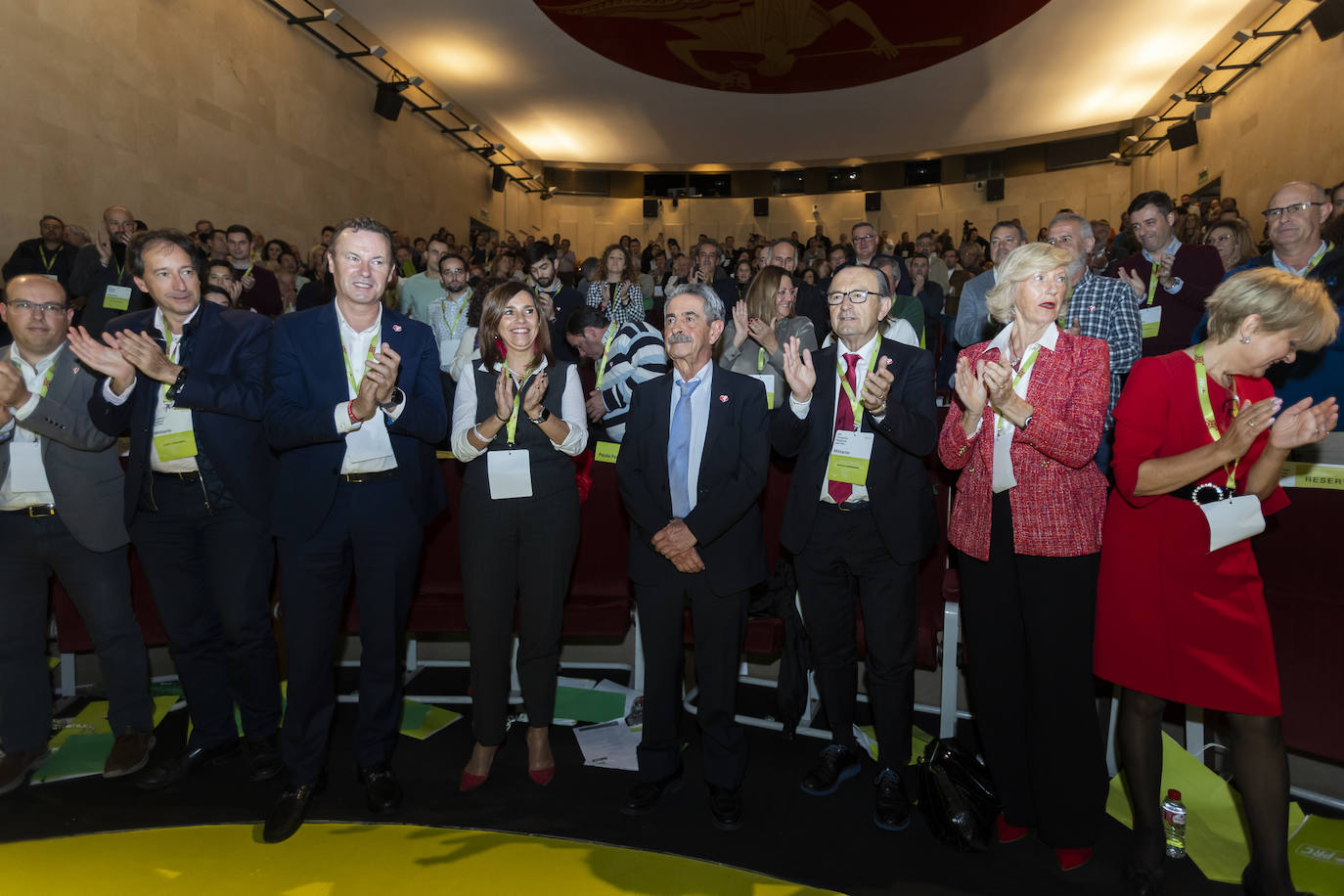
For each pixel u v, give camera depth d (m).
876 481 2.16
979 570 2.05
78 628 2.89
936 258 9.39
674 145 15.94
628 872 1.98
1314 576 2.15
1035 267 1.88
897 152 16.11
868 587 2.23
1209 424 1.76
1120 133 14.42
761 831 2.16
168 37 8.02
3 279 5.88
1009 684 2.04
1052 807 1.95
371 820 2.21
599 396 3.11
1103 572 1.90
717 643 2.21
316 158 10.45
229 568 2.32
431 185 13.48
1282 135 9.98
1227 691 1.74
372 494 2.19
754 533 2.26
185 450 2.24
